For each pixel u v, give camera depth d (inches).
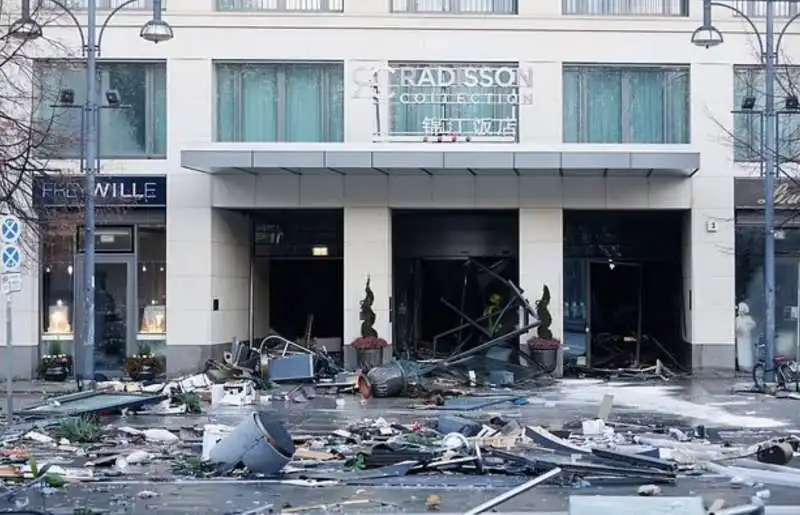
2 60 925.2
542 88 1115.3
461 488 486.3
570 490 483.8
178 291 1097.4
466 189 1122.7
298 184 1115.3
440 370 1038.4
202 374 996.6
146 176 1101.1
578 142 1131.3
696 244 1122.0
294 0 1130.7
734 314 1123.3
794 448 605.9
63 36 1087.6
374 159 1035.9
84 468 537.6
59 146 947.3
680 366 1178.6
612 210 1152.2
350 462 547.8
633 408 831.7
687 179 1120.2
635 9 1144.2
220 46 1109.7
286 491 480.1
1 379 1083.3
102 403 763.4
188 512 432.8
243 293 1197.7
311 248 1219.2
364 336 1093.8
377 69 1109.1
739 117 1124.5
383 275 1118.4
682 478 516.1
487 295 1215.6
